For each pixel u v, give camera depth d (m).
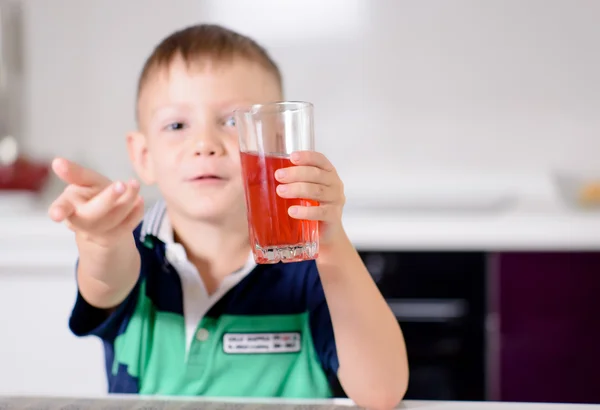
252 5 2.08
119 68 2.13
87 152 2.16
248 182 0.76
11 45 2.12
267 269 0.94
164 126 0.92
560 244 1.57
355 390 0.88
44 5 2.12
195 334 0.92
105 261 0.81
